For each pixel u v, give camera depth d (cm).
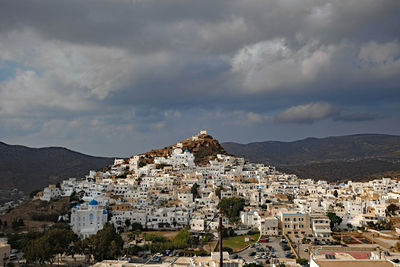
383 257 14088
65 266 17550
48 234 17800
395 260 13362
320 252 15900
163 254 18650
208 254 18150
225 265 13875
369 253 15788
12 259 18538
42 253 16738
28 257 16850
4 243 19312
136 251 18975
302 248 19125
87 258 18838
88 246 18012
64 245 17825
